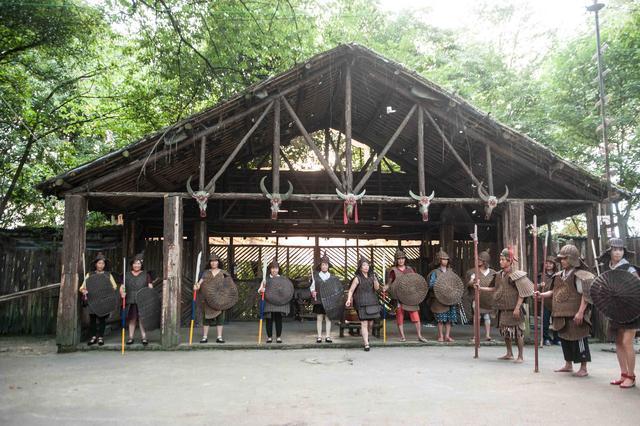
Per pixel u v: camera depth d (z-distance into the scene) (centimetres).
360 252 1429
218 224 1346
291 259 1401
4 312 1141
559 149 1482
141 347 853
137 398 524
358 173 1342
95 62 1562
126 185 991
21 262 1164
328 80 1021
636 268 584
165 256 871
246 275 1369
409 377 626
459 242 1356
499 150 970
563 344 652
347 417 453
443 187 1348
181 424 433
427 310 1309
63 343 845
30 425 432
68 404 501
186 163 1079
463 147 1074
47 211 1781
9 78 1305
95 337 877
